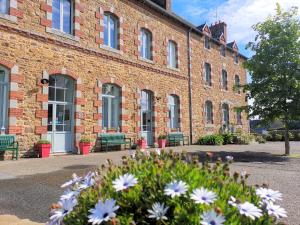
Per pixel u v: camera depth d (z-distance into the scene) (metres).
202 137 19.48
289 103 12.30
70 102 12.11
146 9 16.14
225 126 23.28
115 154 11.87
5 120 9.98
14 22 10.23
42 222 3.95
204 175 2.05
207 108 21.81
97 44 13.15
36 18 10.93
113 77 13.79
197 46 20.62
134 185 1.88
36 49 10.82
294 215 4.25
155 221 1.80
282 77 12.41
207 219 1.54
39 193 5.38
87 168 8.09
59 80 11.80
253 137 22.73
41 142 10.55
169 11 18.70
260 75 12.79
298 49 12.10
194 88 19.81
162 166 2.11
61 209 1.90
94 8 13.18
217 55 23.20
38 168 8.09
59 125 11.68
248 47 13.20
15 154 10.05
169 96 17.77
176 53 18.47
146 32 16.41
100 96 13.09
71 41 12.03
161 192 1.83
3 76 10.12
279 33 12.47
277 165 9.22
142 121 15.66
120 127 14.05
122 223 1.71
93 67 12.89
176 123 18.20
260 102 12.85
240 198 1.86
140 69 15.42
